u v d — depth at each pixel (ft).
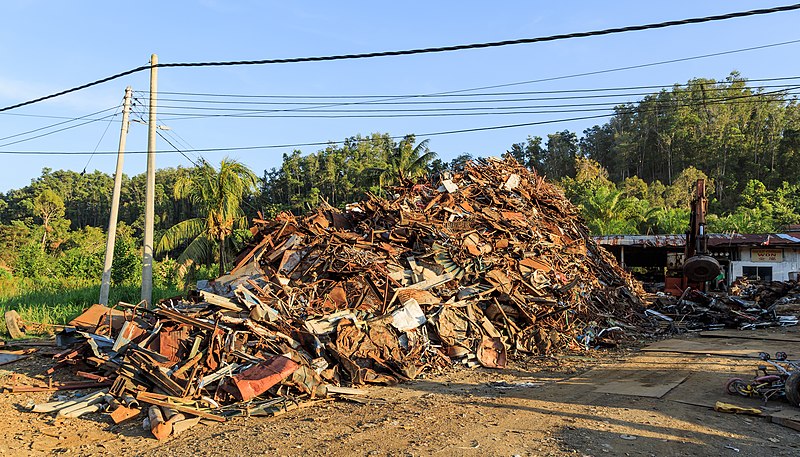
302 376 30.76
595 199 165.07
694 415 27.07
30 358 38.29
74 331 37.40
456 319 43.55
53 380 32.58
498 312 45.93
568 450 21.74
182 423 24.81
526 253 55.62
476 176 65.00
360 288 42.27
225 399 28.96
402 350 38.86
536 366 42.06
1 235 181.78
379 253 47.70
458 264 48.75
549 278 53.78
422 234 50.62
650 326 62.64
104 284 60.29
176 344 30.86
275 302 37.73
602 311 59.77
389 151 246.88
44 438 23.75
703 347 48.44
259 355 32.12
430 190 60.34
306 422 26.08
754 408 28.02
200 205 79.71
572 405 29.30
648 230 164.25
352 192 230.48
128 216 319.47
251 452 21.67
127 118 62.39
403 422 25.98
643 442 22.84
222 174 76.74
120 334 32.48
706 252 71.00
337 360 35.53
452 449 21.91
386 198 61.67
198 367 29.55
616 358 45.03
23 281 89.10
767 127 275.18
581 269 62.69
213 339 30.91
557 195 73.31
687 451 21.80
